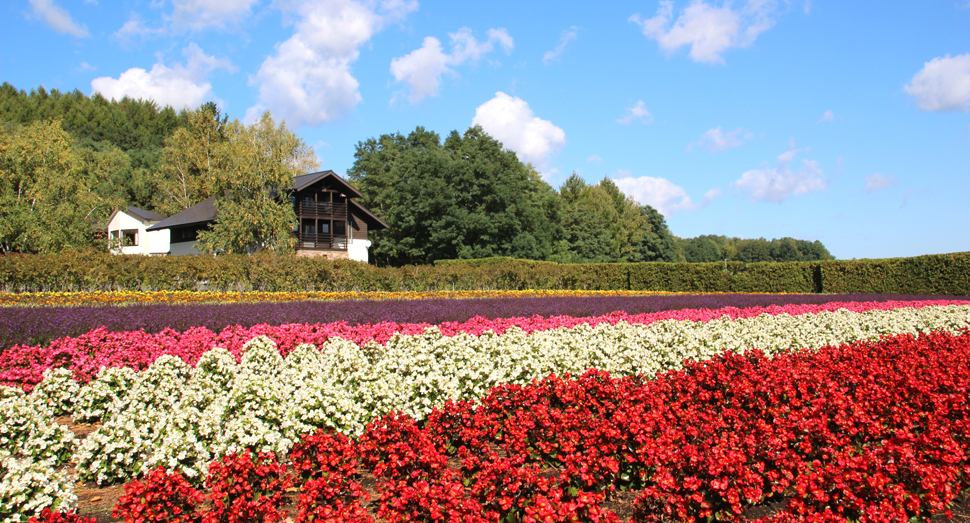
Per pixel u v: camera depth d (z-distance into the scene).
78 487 4.61
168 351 7.73
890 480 4.06
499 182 46.50
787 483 4.08
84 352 7.61
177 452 4.39
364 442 4.66
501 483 3.88
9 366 7.07
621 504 4.29
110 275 19.86
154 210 60.00
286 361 7.26
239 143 34.06
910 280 25.09
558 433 4.78
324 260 23.52
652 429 4.53
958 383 6.16
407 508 3.72
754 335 9.12
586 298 17.80
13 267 18.50
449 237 45.06
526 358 6.85
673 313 14.01
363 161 64.00
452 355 7.11
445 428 5.16
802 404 5.60
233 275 21.66
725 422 5.01
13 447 4.61
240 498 3.73
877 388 5.75
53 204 31.70
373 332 9.45
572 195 66.44
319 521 3.52
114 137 72.19
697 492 3.86
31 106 73.38
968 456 4.60
